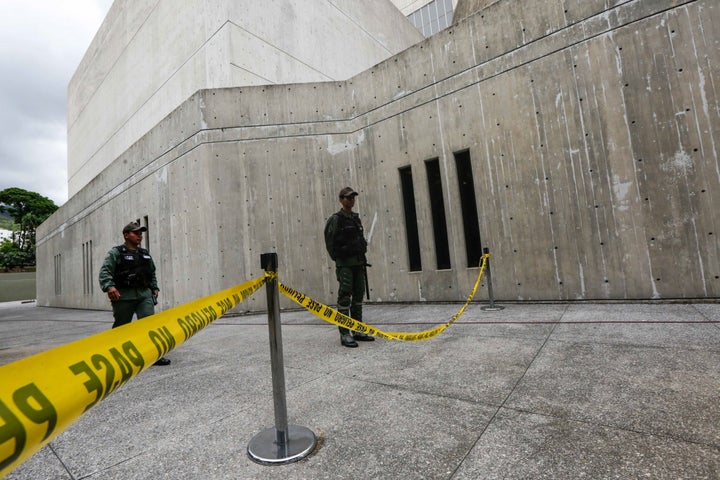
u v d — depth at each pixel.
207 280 7.94
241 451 1.82
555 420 1.91
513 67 6.14
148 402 2.67
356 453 1.72
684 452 1.53
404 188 7.45
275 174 8.00
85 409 0.77
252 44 10.26
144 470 1.69
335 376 2.93
